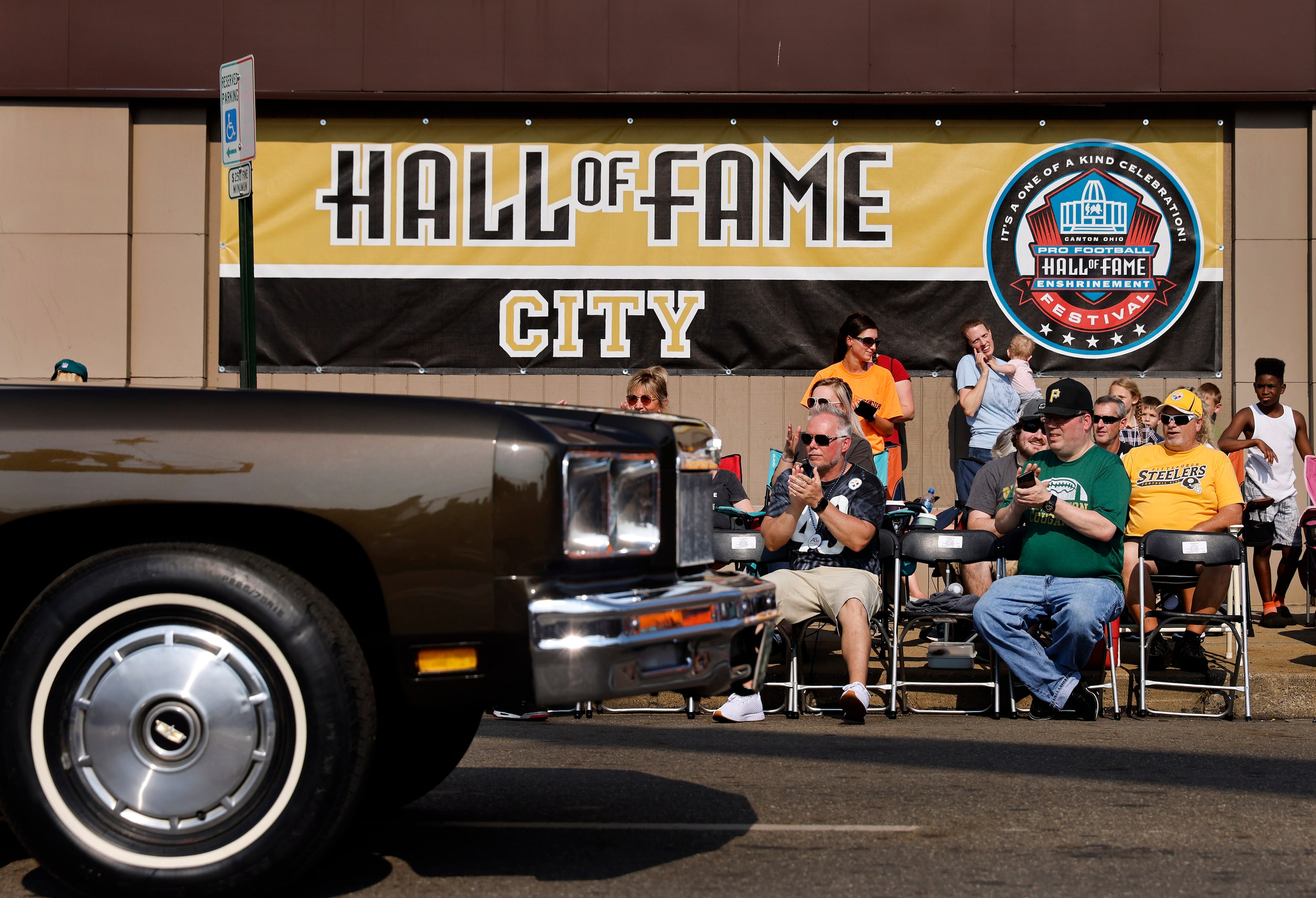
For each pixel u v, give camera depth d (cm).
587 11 996
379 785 457
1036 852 401
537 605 335
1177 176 1003
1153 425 923
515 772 532
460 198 1015
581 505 350
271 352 1016
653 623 348
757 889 362
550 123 1017
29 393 352
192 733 335
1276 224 996
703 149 1015
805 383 1012
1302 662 769
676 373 1015
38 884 367
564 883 368
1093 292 1005
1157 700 739
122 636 339
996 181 1007
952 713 725
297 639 334
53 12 996
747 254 1013
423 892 359
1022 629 700
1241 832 425
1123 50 985
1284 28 979
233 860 331
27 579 376
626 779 515
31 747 335
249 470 340
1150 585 784
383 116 1018
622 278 1014
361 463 341
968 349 1005
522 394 1017
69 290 1003
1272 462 931
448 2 998
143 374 1011
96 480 338
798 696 749
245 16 998
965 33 988
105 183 1005
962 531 709
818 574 702
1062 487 710
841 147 1011
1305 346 995
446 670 340
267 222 1016
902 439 1007
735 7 994
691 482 398
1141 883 368
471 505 340
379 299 1016
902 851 402
